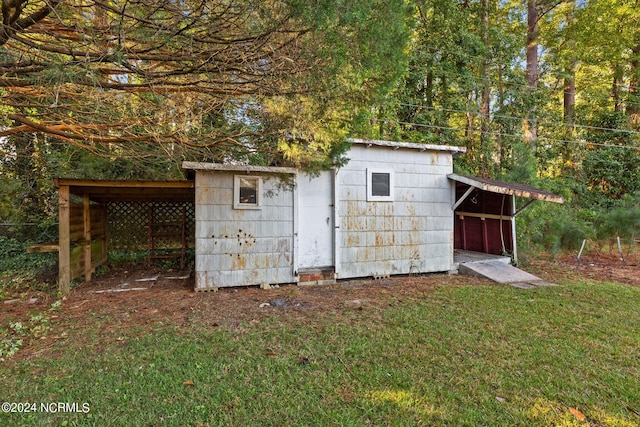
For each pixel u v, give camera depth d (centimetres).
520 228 862
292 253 608
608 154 1341
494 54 1290
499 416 223
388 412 227
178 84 337
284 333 367
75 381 268
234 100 424
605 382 265
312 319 414
